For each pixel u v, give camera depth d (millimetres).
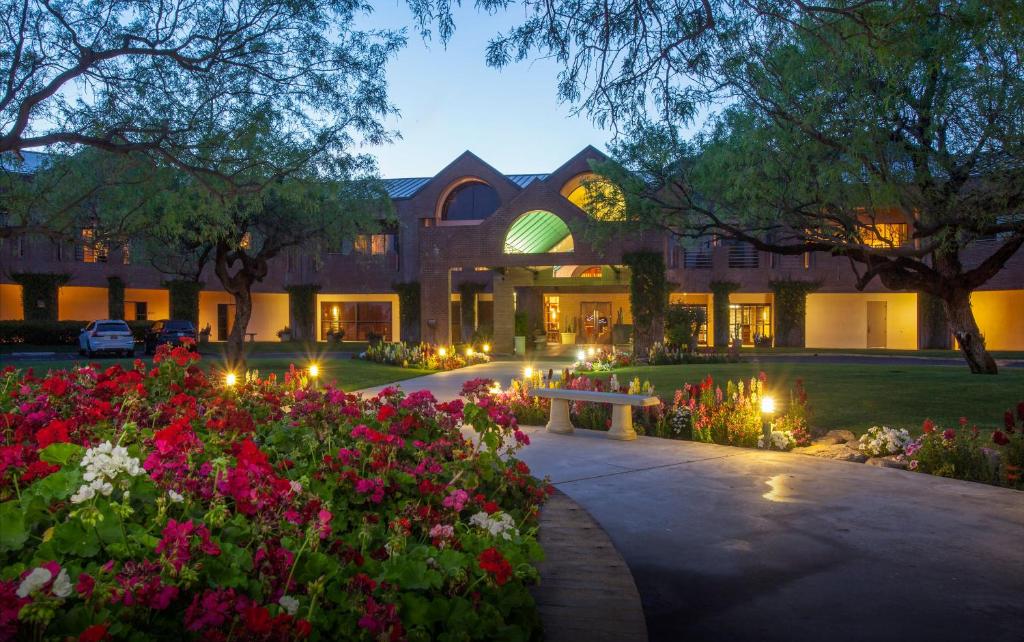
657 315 27656
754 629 4461
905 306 39312
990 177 12312
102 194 15711
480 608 3389
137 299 42750
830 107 11891
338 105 11758
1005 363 25969
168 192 15391
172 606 2863
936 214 13344
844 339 40219
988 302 34562
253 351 37719
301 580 3150
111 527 3035
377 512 4582
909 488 7891
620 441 10859
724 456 9727
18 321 35656
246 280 23281
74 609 2492
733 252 40500
